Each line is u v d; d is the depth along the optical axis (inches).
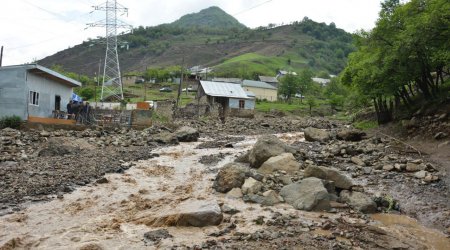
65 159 687.1
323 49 7480.3
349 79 1274.6
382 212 420.5
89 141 889.5
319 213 405.4
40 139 881.5
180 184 543.5
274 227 356.5
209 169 634.8
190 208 382.9
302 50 7111.2
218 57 7416.3
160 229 352.2
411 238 341.4
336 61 7175.2
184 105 2001.7
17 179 526.9
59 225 365.7
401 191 478.0
